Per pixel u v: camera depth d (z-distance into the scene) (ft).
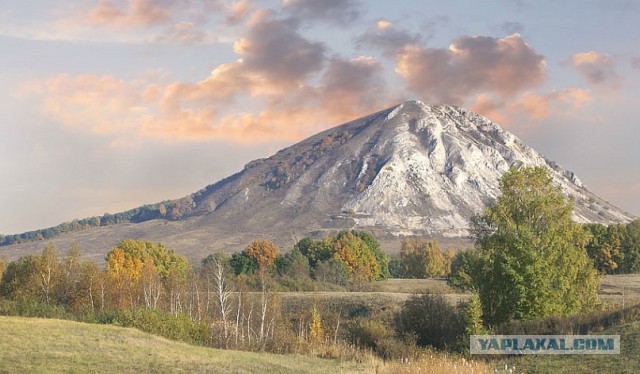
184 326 144.15
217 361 96.99
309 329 211.61
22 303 174.40
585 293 177.78
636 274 383.45
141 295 239.50
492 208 186.60
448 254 548.72
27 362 79.82
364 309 257.75
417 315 169.48
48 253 244.83
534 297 160.45
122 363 85.40
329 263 415.85
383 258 476.54
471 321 148.46
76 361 83.46
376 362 117.08
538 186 184.65
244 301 225.76
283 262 426.92
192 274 260.21
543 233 175.63
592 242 403.54
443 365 102.22
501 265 164.35
